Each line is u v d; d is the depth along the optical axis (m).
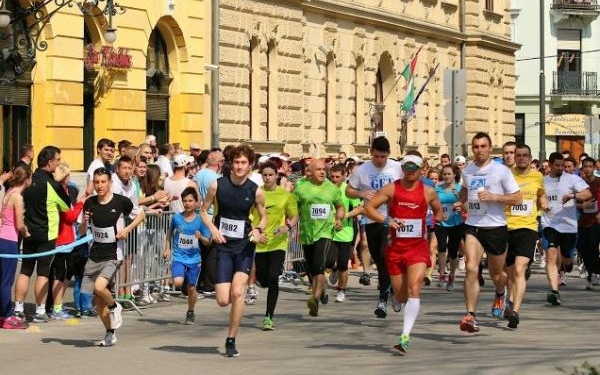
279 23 58.78
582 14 108.38
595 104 109.81
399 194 23.59
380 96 71.88
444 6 79.06
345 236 33.25
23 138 41.81
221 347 24.02
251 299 32.88
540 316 29.86
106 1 43.03
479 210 26.42
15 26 40.62
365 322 28.48
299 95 61.06
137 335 26.02
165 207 33.12
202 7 51.72
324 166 29.91
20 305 27.17
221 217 22.89
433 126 77.44
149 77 48.84
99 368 21.33
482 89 83.50
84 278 24.61
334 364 21.59
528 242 27.53
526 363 21.23
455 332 26.53
